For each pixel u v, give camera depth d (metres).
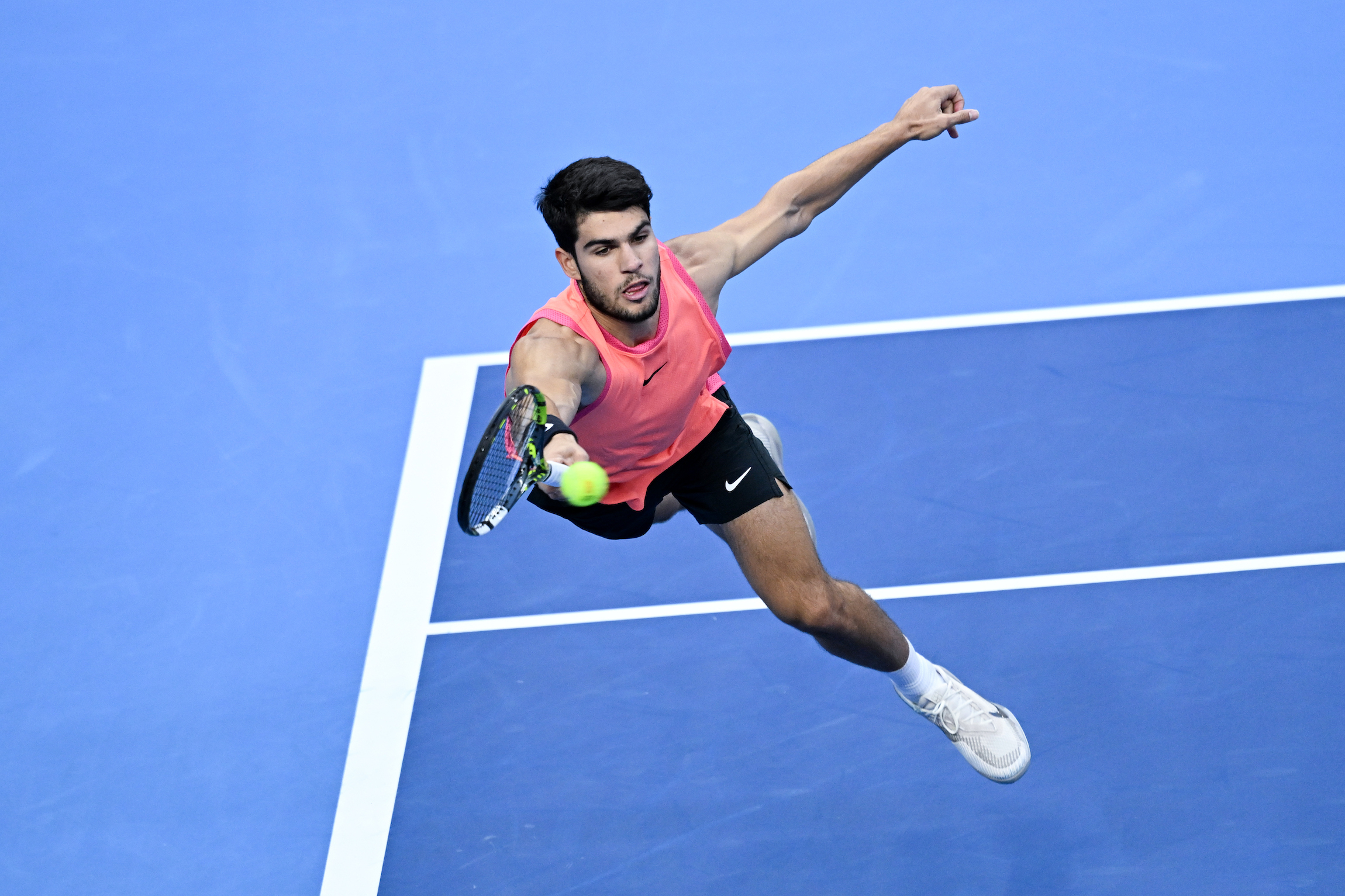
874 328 27.77
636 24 39.12
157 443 26.75
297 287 31.06
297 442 26.41
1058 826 17.36
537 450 12.82
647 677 20.34
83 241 33.22
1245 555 21.14
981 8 37.91
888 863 17.14
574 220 14.39
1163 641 19.84
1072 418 24.41
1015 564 21.53
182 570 23.61
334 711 20.48
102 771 19.95
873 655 17.12
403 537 23.70
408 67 38.44
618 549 23.00
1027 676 19.56
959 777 18.25
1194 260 28.67
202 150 36.09
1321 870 16.33
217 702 20.92
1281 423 23.62
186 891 18.02
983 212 31.12
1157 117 33.25
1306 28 35.38
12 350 29.78
